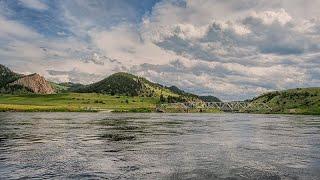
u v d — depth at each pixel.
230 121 163.88
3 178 35.62
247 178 36.72
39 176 36.62
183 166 42.34
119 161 45.56
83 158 47.78
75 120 149.12
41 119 152.88
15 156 48.97
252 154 52.34
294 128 113.19
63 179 35.47
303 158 49.00
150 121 150.75
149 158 48.06
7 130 91.81
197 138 74.75
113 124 123.81
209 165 43.09
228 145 63.03
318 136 82.19
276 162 45.66
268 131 98.25
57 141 67.44
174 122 144.38
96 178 36.03
